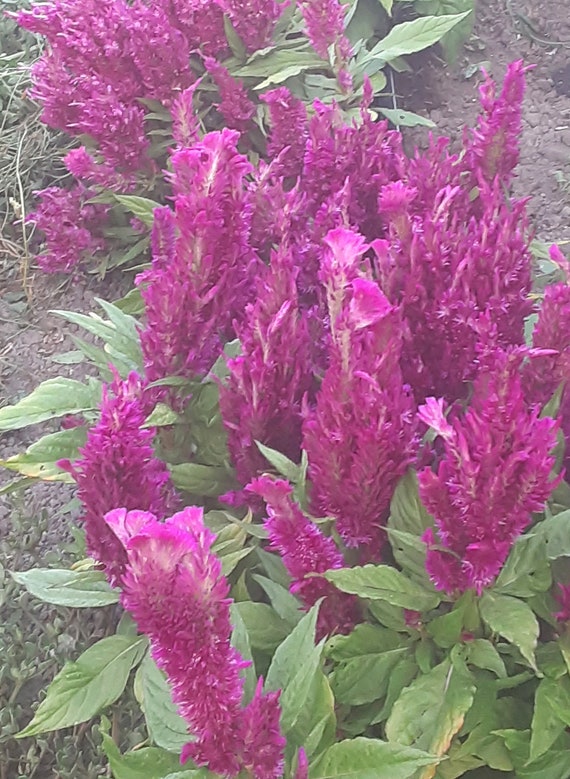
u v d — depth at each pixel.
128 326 0.75
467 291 0.61
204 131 1.08
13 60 1.32
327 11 1.01
